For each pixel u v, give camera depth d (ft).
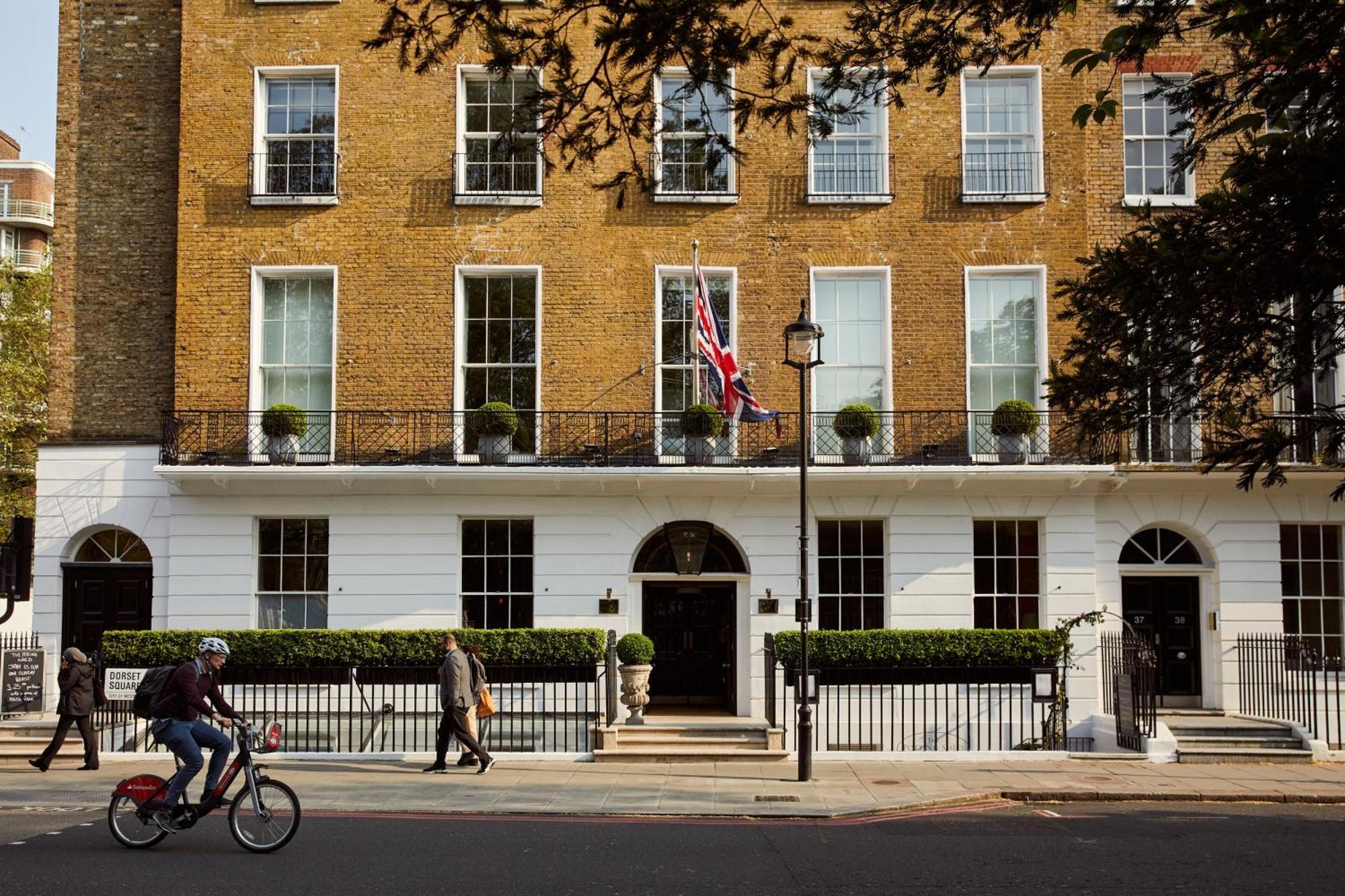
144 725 60.18
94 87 70.33
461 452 65.98
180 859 34.12
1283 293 30.63
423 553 65.57
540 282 67.21
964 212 67.77
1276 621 66.18
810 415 66.08
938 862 34.65
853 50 31.91
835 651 61.87
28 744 59.16
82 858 34.24
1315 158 28.30
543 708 59.36
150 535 66.85
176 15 70.54
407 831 39.22
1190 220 31.45
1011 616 66.13
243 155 67.82
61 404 68.59
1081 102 68.03
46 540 67.05
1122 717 60.29
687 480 64.75
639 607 66.13
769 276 67.56
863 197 67.56
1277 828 41.32
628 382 66.85
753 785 49.14
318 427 66.18
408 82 68.13
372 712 60.34
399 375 66.85
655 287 67.36
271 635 62.34
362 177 67.67
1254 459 33.68
